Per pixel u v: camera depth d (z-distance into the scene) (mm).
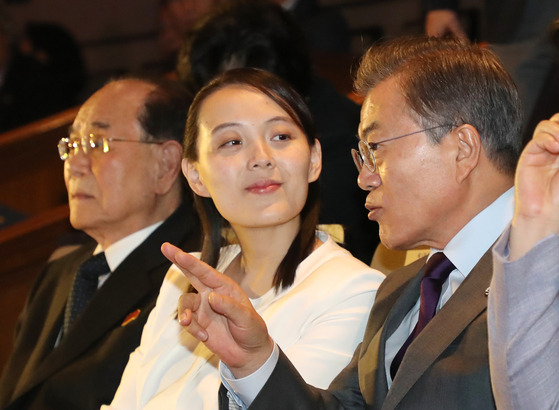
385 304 6324
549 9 9867
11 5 22766
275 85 6785
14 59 17406
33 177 13477
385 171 5898
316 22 15641
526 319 4609
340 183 9414
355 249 8523
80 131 9172
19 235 12453
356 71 6582
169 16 18359
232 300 5156
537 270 4586
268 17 9789
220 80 6906
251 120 6648
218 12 9898
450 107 5773
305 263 6797
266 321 6555
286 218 6641
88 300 9055
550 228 4598
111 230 9109
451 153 5762
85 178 9055
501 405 4750
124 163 9023
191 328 5332
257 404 5375
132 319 8219
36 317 9516
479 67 5855
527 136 8016
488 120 5770
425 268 6082
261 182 6594
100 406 7891
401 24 18156
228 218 6758
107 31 23438
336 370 6270
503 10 10320
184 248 8648
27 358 9250
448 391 5266
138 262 8586
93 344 8289
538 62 9016
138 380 7191
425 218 5848
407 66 5980
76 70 17734
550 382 4641
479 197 5805
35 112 17281
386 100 5949
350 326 6410
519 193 4668
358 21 18531
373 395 5836
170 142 9148
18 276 12516
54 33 17688
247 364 5402
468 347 5367
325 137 9539
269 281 6938
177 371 7113
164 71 18359
